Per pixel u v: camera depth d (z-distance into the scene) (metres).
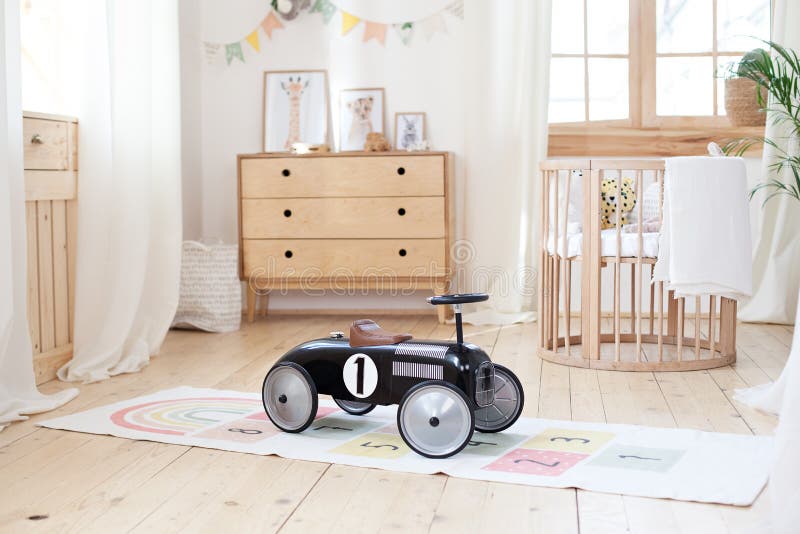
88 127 3.13
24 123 2.90
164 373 3.17
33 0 3.22
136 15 3.26
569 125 4.53
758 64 3.83
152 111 3.50
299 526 1.69
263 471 2.02
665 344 3.65
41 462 2.10
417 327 4.21
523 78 4.29
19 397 2.66
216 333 4.08
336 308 4.67
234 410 2.60
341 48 4.56
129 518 1.74
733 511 1.74
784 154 4.09
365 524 1.70
